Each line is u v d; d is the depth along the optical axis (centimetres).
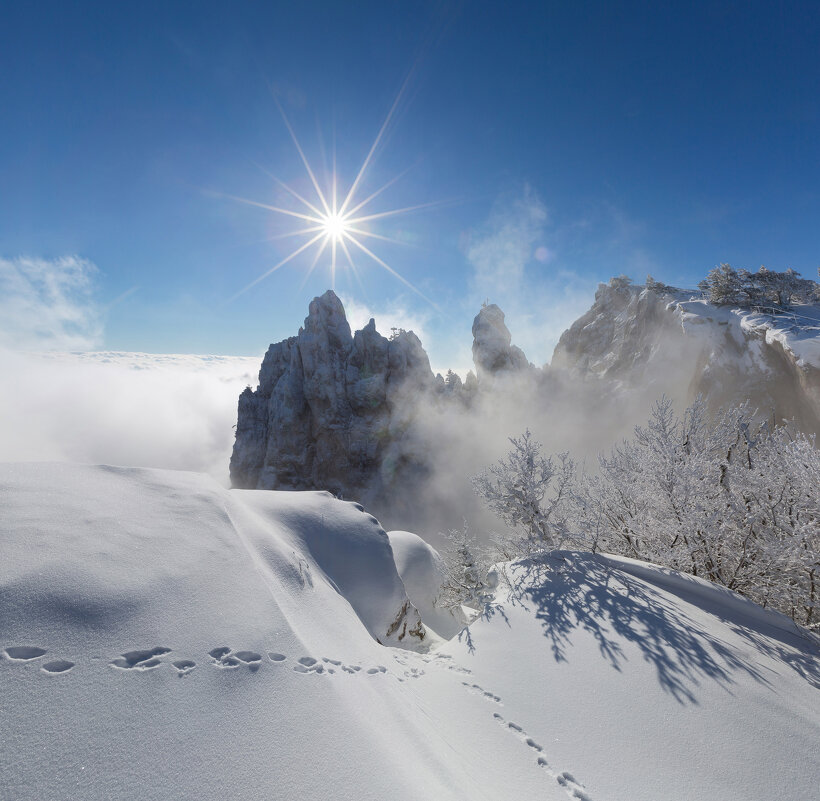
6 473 502
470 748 351
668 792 313
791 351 3647
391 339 7094
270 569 503
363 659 424
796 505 699
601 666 467
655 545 848
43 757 212
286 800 216
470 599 1305
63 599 312
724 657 487
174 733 244
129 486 556
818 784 324
